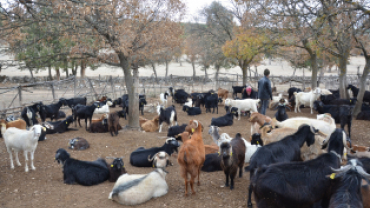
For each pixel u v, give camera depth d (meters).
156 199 5.77
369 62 12.85
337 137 5.04
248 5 16.02
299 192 4.26
